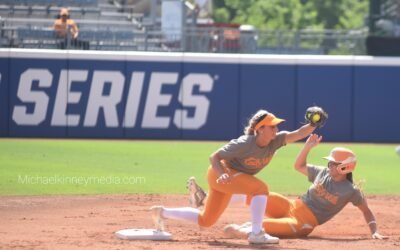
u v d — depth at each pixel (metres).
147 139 71.81
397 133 72.94
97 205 34.41
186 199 36.84
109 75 71.31
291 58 72.44
